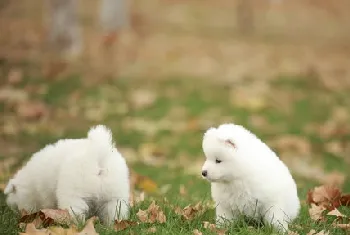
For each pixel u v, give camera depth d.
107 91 19.94
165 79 22.30
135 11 38.47
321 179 13.02
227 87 21.56
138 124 16.83
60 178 7.63
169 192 10.71
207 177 7.89
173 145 15.34
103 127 7.83
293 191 8.05
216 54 27.64
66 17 24.91
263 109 18.95
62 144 8.21
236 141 7.85
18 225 7.73
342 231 7.98
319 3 45.56
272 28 36.19
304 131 16.91
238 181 7.87
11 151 13.73
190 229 7.84
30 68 21.89
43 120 16.44
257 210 7.96
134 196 9.71
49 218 7.52
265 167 7.85
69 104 18.23
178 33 32.78
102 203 7.70
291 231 7.69
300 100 20.22
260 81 22.55
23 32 29.34
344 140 16.42
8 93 18.47
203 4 43.28
